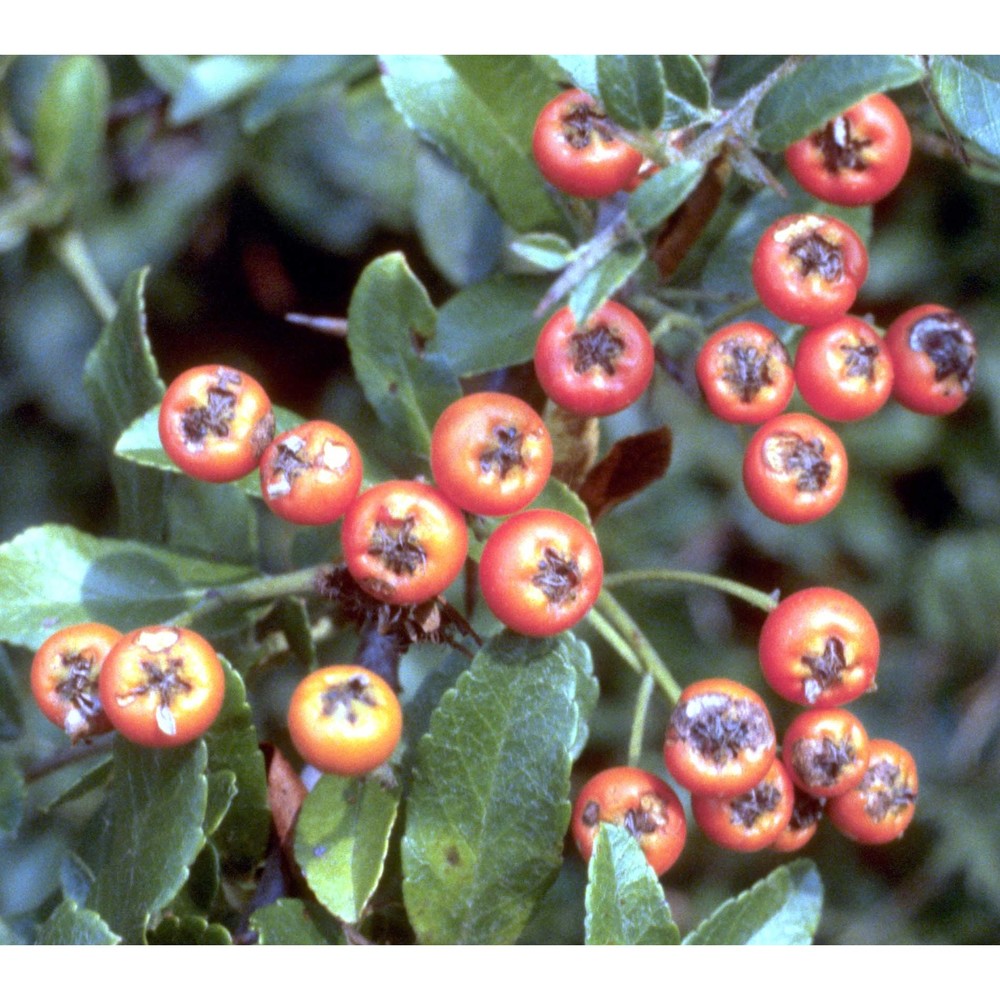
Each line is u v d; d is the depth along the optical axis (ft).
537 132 0.49
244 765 0.49
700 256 0.56
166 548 0.55
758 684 0.88
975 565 0.90
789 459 0.50
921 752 0.90
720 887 0.83
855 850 0.85
